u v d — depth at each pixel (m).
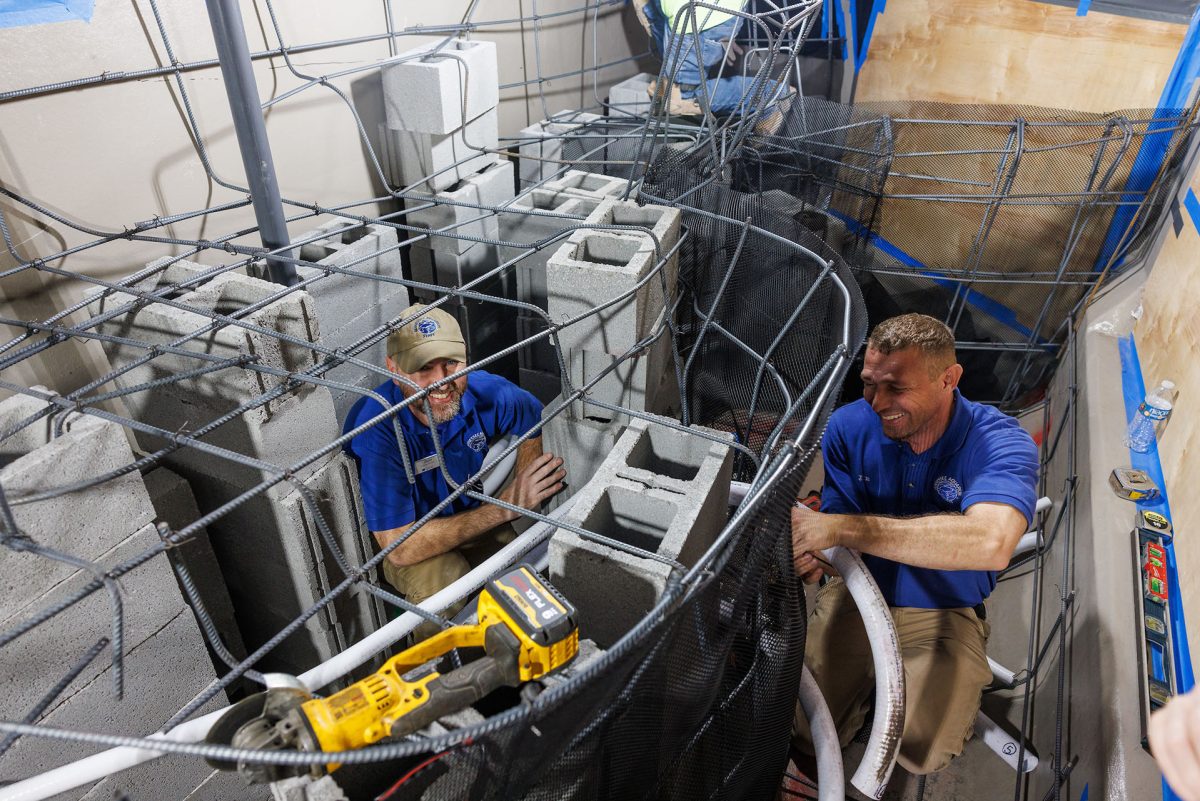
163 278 2.80
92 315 2.72
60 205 2.91
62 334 2.23
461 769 1.39
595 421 3.05
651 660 1.42
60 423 1.88
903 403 2.40
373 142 4.34
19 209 2.77
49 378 2.96
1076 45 4.52
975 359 5.23
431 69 3.92
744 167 4.85
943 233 5.23
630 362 2.83
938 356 2.35
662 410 3.34
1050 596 3.34
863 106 5.26
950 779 3.14
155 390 2.74
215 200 3.52
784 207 4.39
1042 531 3.74
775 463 1.81
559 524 1.89
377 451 2.78
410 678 1.46
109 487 1.92
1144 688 2.32
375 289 3.83
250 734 1.40
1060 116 4.62
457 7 4.72
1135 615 2.58
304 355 2.59
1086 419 3.66
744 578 1.69
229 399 2.50
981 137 4.94
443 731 1.47
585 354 2.88
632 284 2.62
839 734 2.78
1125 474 3.11
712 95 4.93
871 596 2.25
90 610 1.95
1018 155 4.17
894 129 4.92
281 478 1.65
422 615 1.73
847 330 2.22
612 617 1.99
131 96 3.05
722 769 2.12
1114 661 2.47
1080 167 4.56
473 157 4.38
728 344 3.39
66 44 2.80
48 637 1.87
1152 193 4.26
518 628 1.50
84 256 3.03
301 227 4.02
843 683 2.78
